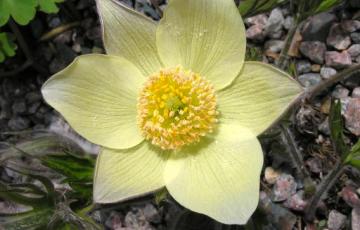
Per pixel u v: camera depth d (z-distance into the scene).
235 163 0.08
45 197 0.09
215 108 0.08
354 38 0.11
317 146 0.11
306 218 0.10
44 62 0.13
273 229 0.10
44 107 0.13
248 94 0.08
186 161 0.08
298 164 0.10
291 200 0.10
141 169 0.08
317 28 0.11
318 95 0.11
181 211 0.11
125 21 0.08
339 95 0.11
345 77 0.10
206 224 0.10
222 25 0.08
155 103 0.09
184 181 0.08
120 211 0.11
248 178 0.08
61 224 0.09
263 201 0.11
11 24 0.12
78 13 0.13
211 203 0.08
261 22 0.12
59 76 0.08
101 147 0.08
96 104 0.08
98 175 0.08
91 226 0.09
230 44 0.08
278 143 0.11
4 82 0.13
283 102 0.08
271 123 0.08
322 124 0.11
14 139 0.13
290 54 0.11
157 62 0.09
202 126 0.08
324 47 0.11
